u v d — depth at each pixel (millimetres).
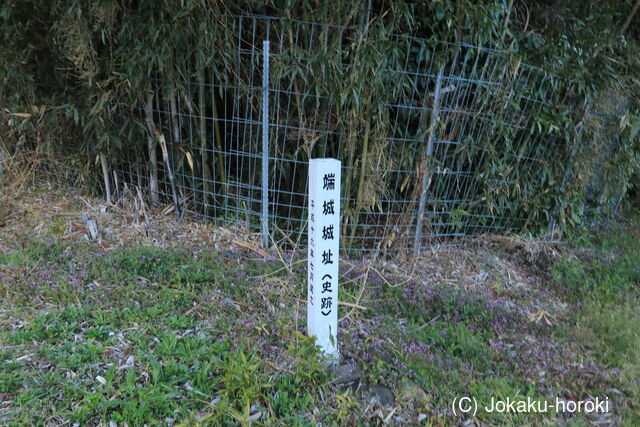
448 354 2521
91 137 3807
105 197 4211
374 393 2168
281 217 3648
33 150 4461
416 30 3441
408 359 2420
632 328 2900
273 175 3590
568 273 3723
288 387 2094
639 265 3967
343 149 3465
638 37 4719
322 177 2088
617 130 4238
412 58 3469
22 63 3686
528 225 4332
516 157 3967
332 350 2281
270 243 3633
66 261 3090
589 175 4246
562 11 3938
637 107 4305
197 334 2457
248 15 3162
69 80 3881
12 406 1876
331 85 3189
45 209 3916
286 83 3422
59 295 2676
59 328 2367
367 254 3703
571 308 3260
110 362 2174
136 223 3721
